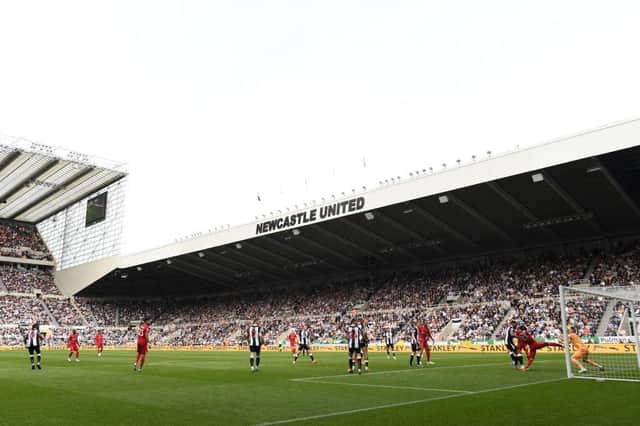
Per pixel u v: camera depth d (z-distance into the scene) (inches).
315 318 2282.2
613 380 614.5
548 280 1766.7
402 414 393.4
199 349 2388.0
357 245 2063.2
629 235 1765.5
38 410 429.4
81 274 2748.5
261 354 1663.4
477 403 442.6
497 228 1770.4
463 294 1932.8
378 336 1923.0
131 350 2167.8
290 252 2214.6
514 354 821.2
